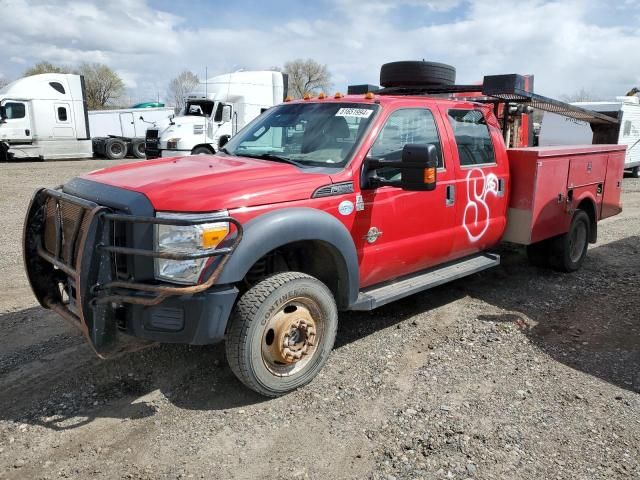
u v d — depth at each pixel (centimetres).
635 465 305
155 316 332
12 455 308
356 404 365
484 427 339
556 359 435
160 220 320
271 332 365
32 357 428
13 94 2327
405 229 456
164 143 2070
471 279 646
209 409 358
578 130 1717
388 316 522
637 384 396
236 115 2167
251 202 350
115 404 362
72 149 2511
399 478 292
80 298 325
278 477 293
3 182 1577
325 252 405
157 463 304
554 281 640
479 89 588
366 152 422
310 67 6044
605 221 1054
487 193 542
